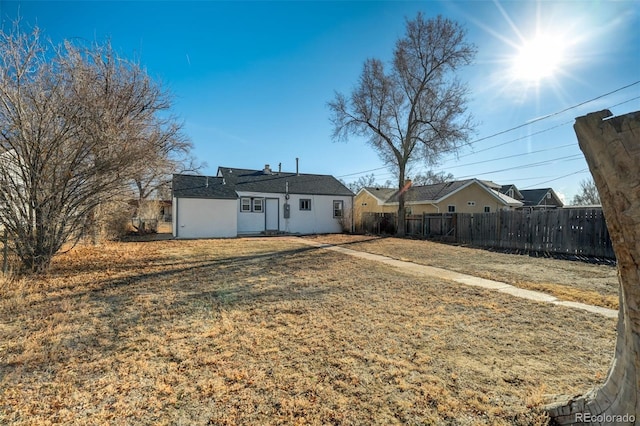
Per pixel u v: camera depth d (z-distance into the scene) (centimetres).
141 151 739
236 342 348
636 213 145
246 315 438
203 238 1733
